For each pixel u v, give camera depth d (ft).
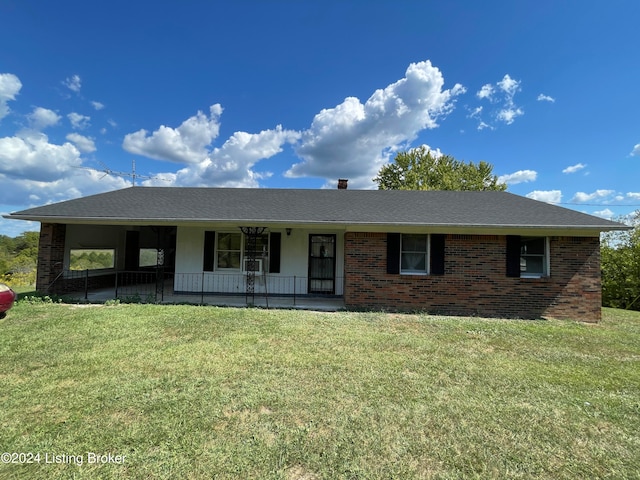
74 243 36.58
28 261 91.61
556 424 10.55
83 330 20.57
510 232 29.71
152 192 42.09
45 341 18.22
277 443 9.06
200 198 39.11
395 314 28.58
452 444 9.28
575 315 29.58
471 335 21.94
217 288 38.19
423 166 106.32
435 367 15.55
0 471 7.68
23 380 12.96
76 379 13.15
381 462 8.40
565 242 29.94
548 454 8.95
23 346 17.30
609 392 13.20
